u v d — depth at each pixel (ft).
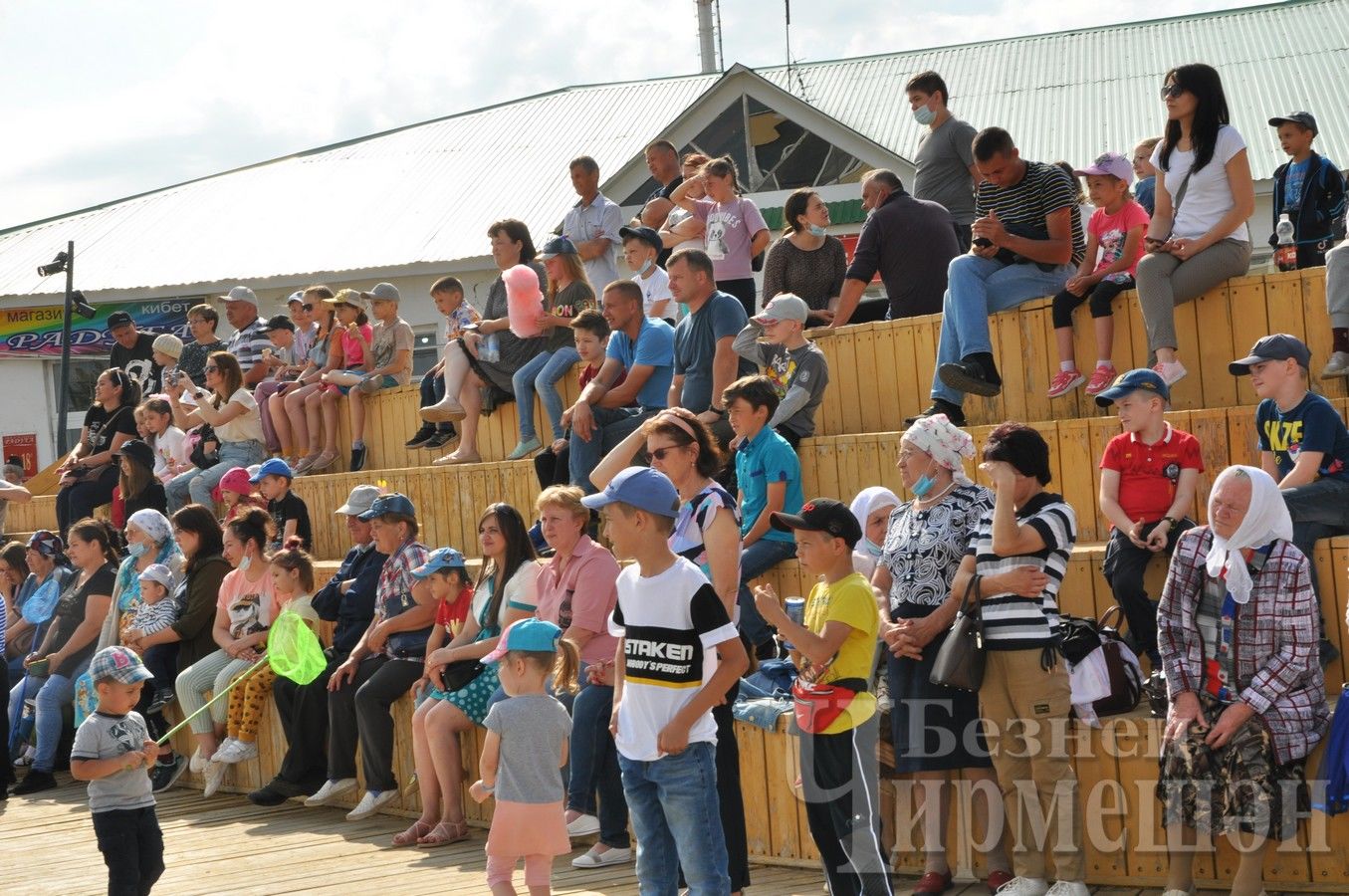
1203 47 69.31
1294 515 20.25
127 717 20.51
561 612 22.41
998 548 18.08
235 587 30.12
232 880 22.29
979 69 73.10
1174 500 20.99
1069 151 63.57
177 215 75.82
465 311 36.04
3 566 38.11
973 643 18.16
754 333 27.07
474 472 33.17
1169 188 25.48
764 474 23.63
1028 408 27.81
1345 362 23.91
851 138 64.39
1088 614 21.99
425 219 69.46
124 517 38.81
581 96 80.69
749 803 21.72
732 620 17.37
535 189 70.08
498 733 18.58
